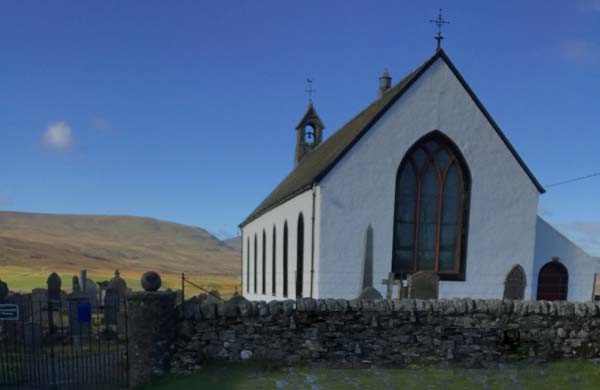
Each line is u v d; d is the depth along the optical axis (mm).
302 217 16922
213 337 9203
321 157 20594
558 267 17453
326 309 9516
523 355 10023
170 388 8156
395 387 8289
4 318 9625
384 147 15453
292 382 8430
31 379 9133
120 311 14141
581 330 10195
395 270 15836
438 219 16094
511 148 16172
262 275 25797
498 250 16141
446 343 9836
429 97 15750
